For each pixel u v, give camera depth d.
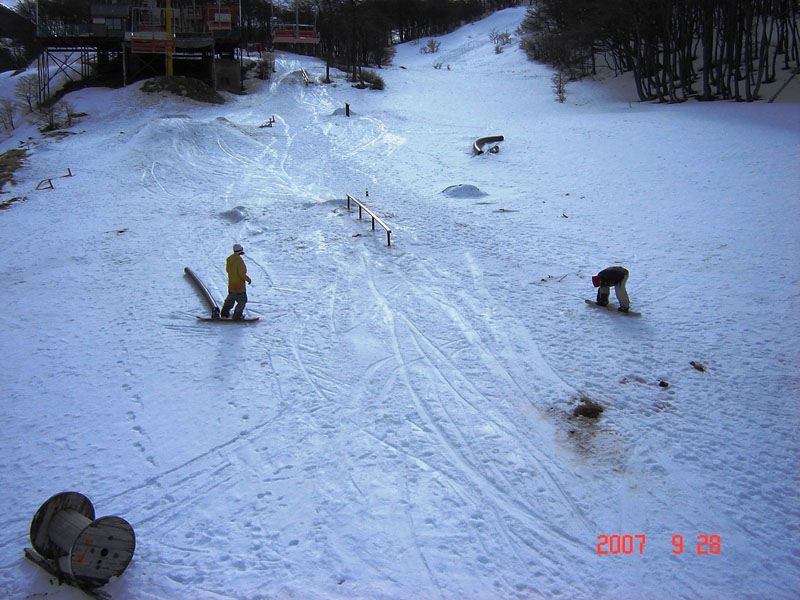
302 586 6.66
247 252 17.61
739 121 27.81
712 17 36.47
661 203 19.12
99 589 6.62
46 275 16.53
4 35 77.81
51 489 8.22
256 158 30.47
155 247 18.41
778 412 9.28
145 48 48.00
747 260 14.40
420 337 12.20
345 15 60.34
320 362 11.40
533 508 7.71
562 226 18.09
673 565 6.85
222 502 7.93
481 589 6.60
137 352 12.02
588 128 31.44
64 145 34.16
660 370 10.45
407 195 22.89
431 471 8.40
